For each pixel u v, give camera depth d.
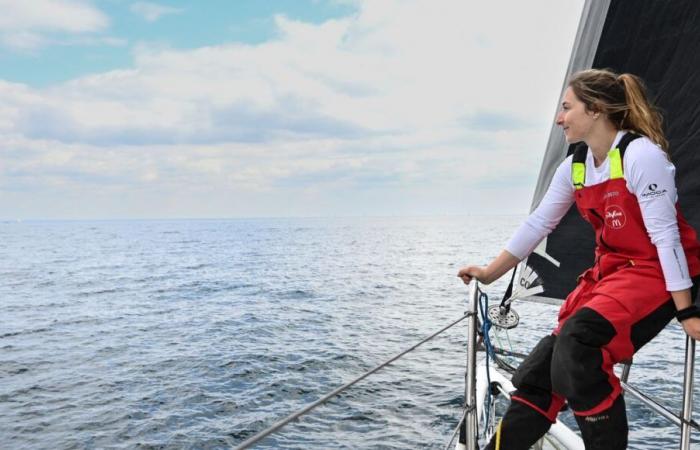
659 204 1.79
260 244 124.38
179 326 27.14
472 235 150.88
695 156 2.77
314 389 14.87
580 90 1.94
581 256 2.98
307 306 32.38
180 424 12.67
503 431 2.03
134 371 18.08
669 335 16.52
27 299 40.38
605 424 1.79
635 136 1.88
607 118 1.92
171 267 68.94
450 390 13.63
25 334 26.28
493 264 2.35
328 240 136.75
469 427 2.12
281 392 14.74
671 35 2.81
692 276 1.87
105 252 105.12
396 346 20.20
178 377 16.94
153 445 11.52
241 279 51.47
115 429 12.57
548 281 3.09
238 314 30.20
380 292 38.28
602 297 1.86
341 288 41.38
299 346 20.81
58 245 134.38
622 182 1.87
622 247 1.91
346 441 10.69
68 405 14.55
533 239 2.32
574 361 1.81
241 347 21.12
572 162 2.06
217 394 14.82
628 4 2.93
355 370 16.73
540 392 2.03
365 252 89.25
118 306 35.59
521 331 17.36
